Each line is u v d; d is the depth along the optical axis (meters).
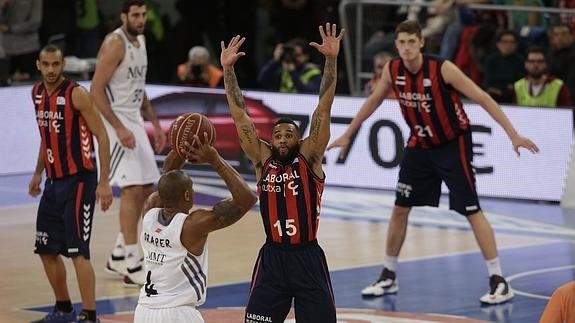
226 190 31.09
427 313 19.38
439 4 33.91
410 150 20.75
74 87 18.47
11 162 33.94
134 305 19.94
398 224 20.83
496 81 31.77
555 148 29.83
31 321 18.77
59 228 18.56
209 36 39.88
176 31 39.09
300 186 15.14
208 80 34.09
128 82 21.83
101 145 18.55
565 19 33.72
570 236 26.19
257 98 32.66
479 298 20.47
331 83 15.13
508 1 35.16
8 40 36.53
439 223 27.53
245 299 20.22
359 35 35.47
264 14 40.28
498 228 27.00
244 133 15.50
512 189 30.14
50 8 37.88
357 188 31.39
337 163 31.67
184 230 14.02
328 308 15.13
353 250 24.42
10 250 24.34
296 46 33.41
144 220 14.32
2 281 21.67
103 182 18.58
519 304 20.03
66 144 18.47
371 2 35.38
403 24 20.05
